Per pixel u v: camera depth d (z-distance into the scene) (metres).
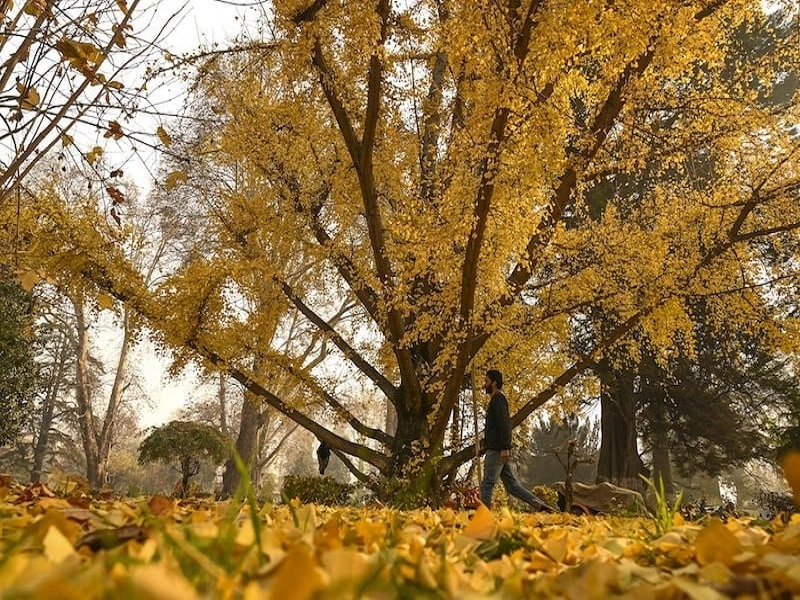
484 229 7.96
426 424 11.01
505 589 0.89
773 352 10.16
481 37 7.00
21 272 4.88
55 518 1.21
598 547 1.57
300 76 9.45
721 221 9.58
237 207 11.59
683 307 10.09
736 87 9.20
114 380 29.20
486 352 10.80
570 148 10.05
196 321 10.80
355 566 0.75
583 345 19.25
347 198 11.23
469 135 7.73
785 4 9.28
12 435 14.53
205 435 16.84
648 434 24.09
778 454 18.62
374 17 7.62
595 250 10.09
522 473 38.59
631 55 7.46
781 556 1.03
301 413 11.73
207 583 0.79
